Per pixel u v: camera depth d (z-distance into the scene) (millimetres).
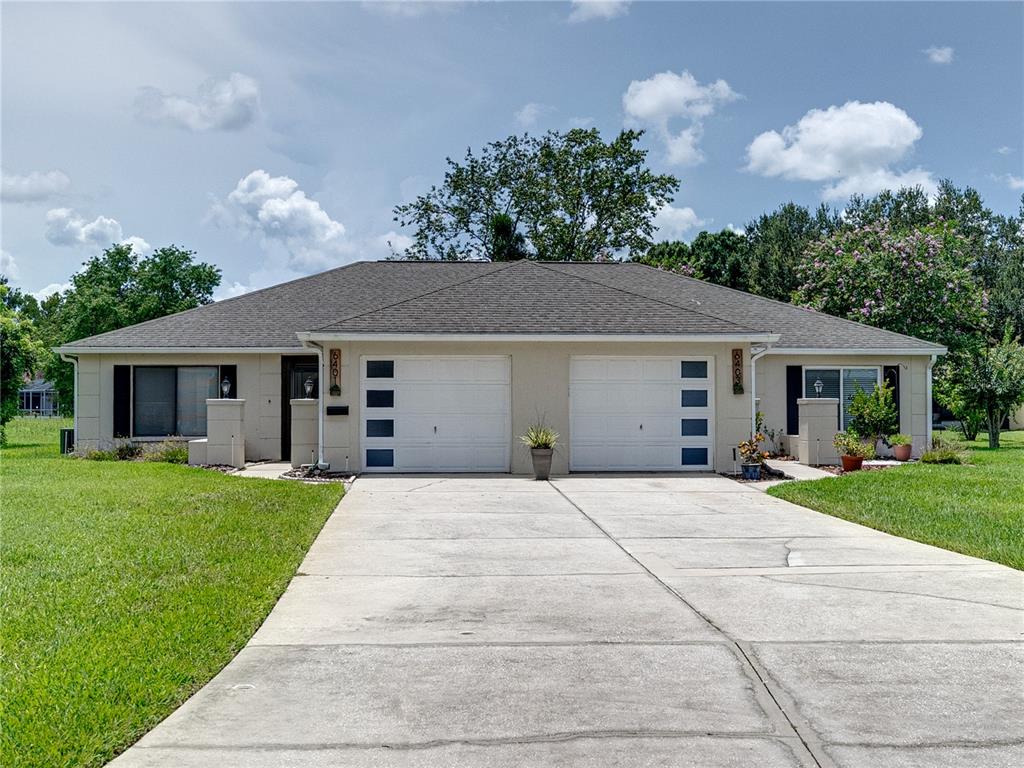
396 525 9891
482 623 5781
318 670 4809
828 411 16812
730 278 46656
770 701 4336
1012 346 23781
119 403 18141
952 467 15219
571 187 40469
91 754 3625
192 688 4484
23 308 50562
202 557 7535
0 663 4711
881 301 25219
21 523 9117
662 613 6023
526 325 15008
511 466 15195
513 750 3748
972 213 51719
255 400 18203
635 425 15391
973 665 4895
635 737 3889
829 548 8508
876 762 3643
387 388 15188
